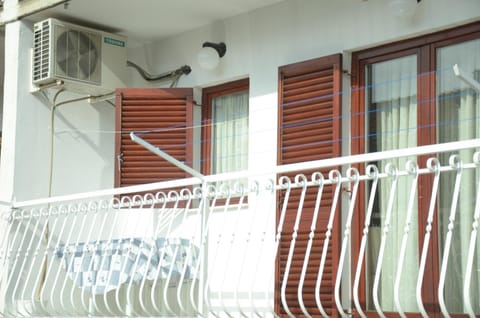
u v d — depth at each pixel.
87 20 8.80
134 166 8.75
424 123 6.85
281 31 7.97
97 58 8.80
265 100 8.01
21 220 8.03
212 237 8.19
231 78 8.42
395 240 6.88
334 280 6.98
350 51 7.43
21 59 8.62
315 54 7.64
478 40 6.62
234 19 8.44
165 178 8.67
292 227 7.41
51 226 8.49
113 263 6.76
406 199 6.86
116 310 8.52
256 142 8.02
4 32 9.61
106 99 9.03
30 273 7.71
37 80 8.52
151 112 8.78
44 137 8.70
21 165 8.46
